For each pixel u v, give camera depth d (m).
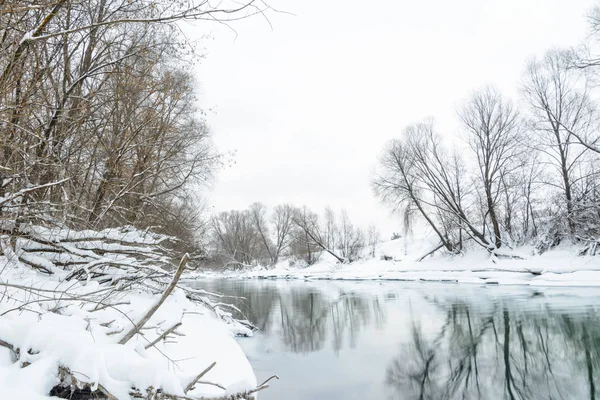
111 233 7.32
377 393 6.15
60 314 4.16
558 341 8.49
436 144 29.56
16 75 5.07
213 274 52.59
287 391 6.25
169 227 11.89
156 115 9.75
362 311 14.05
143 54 7.98
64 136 6.82
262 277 45.00
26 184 5.64
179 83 10.18
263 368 7.54
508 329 9.77
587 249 20.92
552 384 6.30
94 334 3.61
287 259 58.66
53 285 5.36
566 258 21.70
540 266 22.12
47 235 6.29
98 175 8.85
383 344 9.19
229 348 6.54
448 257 30.25
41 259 6.19
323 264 46.94
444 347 8.64
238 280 39.81
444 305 14.07
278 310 15.44
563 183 23.95
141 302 6.48
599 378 6.46
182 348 5.39
